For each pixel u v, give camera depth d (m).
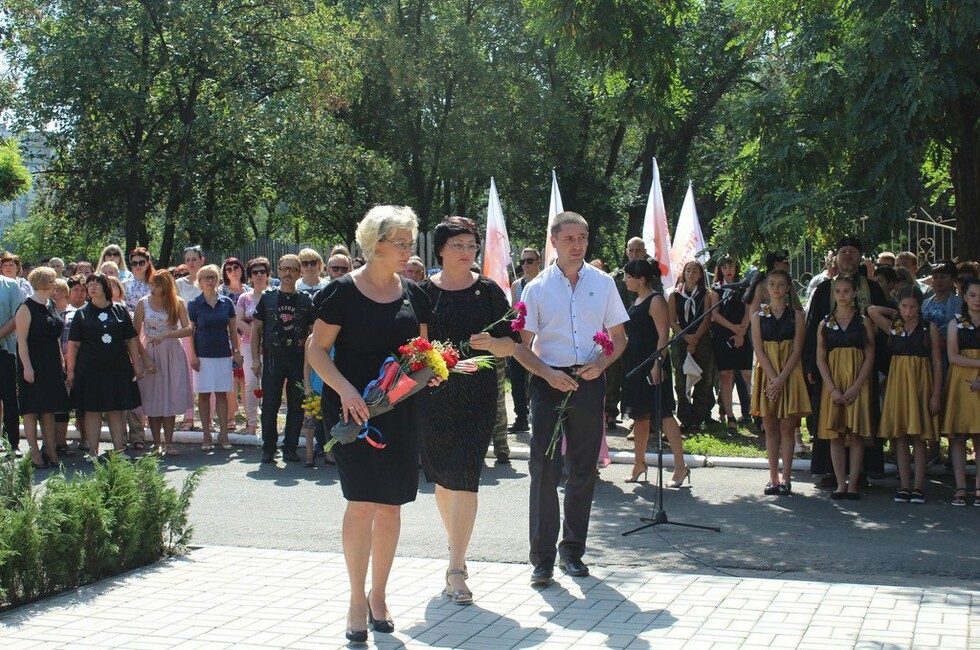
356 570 5.20
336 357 5.35
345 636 5.25
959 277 9.67
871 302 9.37
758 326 9.23
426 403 6.02
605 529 7.96
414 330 5.39
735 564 6.94
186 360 11.74
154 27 26.19
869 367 8.95
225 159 28.58
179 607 5.82
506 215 38.88
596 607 5.72
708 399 12.32
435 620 5.53
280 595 6.06
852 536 7.71
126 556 6.70
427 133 36.03
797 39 10.80
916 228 13.77
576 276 6.55
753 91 11.40
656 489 9.47
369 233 5.28
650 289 9.64
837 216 9.81
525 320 6.21
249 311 12.45
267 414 10.86
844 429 9.02
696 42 28.41
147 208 29.19
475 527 7.99
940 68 9.38
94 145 27.88
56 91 25.08
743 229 10.53
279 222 42.44
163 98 28.28
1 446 6.91
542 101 34.25
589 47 11.76
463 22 33.78
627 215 37.91
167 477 10.26
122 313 11.25
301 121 28.20
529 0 12.48
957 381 8.72
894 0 9.66
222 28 26.11
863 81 9.83
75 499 6.36
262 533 7.92
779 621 5.36
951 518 8.32
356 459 5.15
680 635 5.17
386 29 32.12
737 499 9.05
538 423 6.30
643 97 12.47
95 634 5.32
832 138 10.20
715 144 34.12
